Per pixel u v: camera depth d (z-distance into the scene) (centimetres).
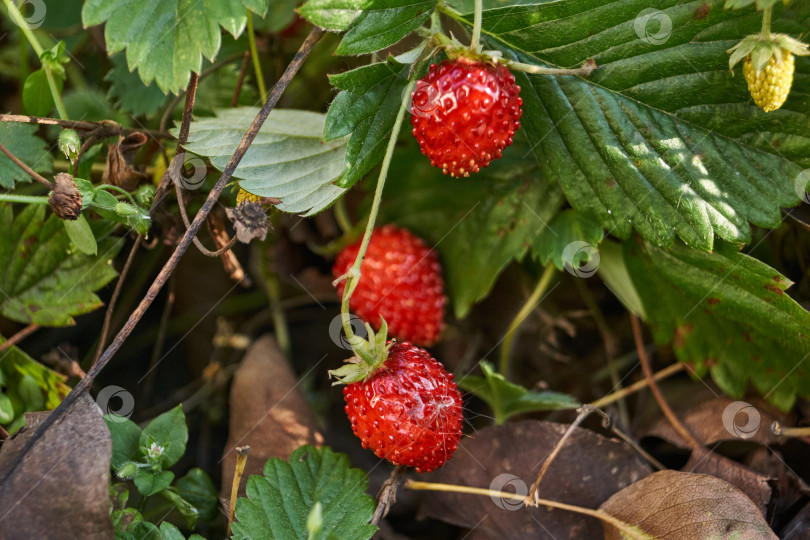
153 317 30
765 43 23
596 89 24
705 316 26
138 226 24
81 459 22
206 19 24
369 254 28
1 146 24
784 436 25
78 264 26
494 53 23
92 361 30
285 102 30
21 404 25
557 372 29
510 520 25
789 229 26
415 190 28
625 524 24
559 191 27
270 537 23
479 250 27
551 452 25
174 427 24
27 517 22
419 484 25
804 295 27
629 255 26
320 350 30
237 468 24
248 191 24
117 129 25
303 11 23
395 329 28
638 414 27
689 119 24
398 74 23
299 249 29
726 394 26
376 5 23
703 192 24
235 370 30
